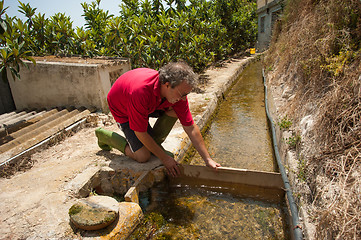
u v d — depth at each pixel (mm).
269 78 7082
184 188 2705
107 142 2912
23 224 1958
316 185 2066
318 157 2248
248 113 5566
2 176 2672
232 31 15438
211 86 6965
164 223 2254
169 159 2561
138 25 6387
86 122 4098
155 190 2629
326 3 4262
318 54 3588
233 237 2090
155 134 2820
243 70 11383
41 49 5730
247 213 2350
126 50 6113
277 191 2504
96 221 1861
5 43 4062
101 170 2678
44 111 4594
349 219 1537
